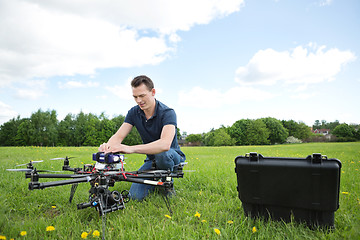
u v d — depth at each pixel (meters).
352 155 11.05
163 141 2.89
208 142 85.75
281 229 2.26
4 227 2.24
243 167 2.37
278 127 82.38
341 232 2.17
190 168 5.93
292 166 2.17
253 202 2.43
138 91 3.05
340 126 76.69
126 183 4.23
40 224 2.33
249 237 2.14
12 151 13.19
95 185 2.24
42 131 63.81
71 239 2.08
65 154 11.03
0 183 4.08
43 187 1.90
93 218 2.58
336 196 2.10
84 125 66.12
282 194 2.28
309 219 2.28
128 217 2.55
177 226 2.30
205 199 3.35
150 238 2.07
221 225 2.48
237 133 80.94
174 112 3.26
